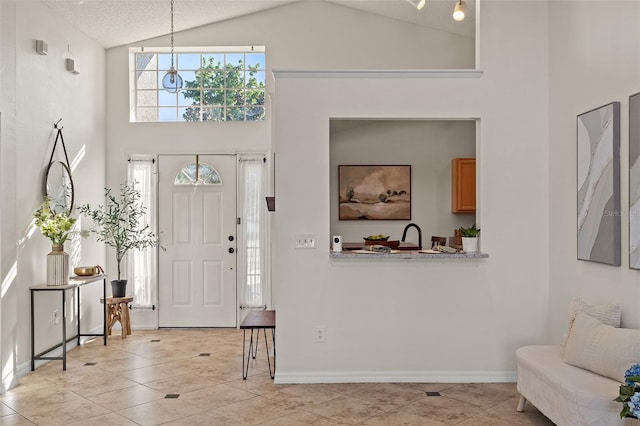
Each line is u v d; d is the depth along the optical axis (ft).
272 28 22.89
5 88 15.10
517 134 15.65
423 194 23.52
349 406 13.48
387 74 15.49
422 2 17.12
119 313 21.26
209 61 23.63
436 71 15.51
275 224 15.40
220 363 17.44
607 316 11.85
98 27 20.59
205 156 23.04
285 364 15.37
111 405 13.56
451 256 15.46
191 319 23.07
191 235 23.08
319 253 15.42
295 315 15.40
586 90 13.47
